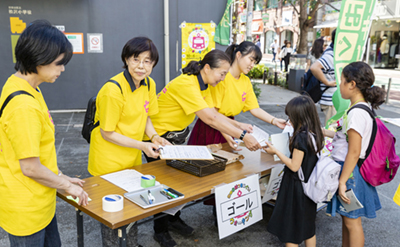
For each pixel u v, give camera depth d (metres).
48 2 7.07
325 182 2.20
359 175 2.32
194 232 3.05
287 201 2.38
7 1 6.91
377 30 20.00
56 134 5.96
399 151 5.46
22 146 1.43
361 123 2.20
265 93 11.62
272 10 27.39
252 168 2.54
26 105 1.45
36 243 1.64
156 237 2.83
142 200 1.86
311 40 16.72
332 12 18.45
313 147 2.24
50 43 1.46
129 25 7.49
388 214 3.51
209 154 2.29
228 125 2.52
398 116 8.13
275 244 2.89
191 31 7.62
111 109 2.10
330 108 4.48
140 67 2.07
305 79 4.65
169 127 2.78
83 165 4.55
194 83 2.56
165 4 7.32
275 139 2.61
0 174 1.53
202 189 2.08
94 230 3.05
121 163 2.34
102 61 7.58
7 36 7.05
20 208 1.54
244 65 2.88
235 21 14.13
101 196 1.93
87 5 7.23
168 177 2.28
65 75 7.50
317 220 3.37
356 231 2.42
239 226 2.34
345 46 3.49
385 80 14.91
